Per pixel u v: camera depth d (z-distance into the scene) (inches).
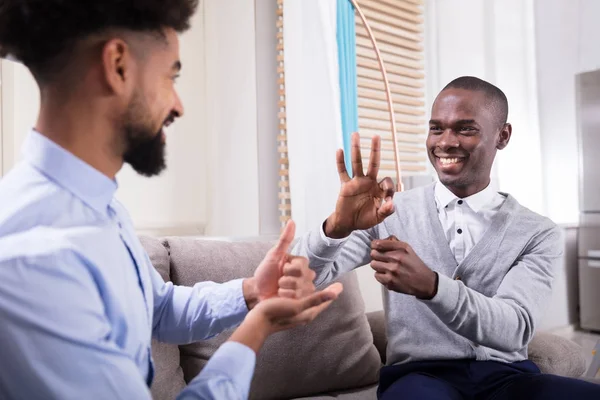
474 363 48.3
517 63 111.9
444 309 41.4
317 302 28.0
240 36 94.7
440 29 122.3
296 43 90.8
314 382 56.8
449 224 52.6
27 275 21.3
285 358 55.3
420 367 49.5
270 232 93.8
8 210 23.3
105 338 23.5
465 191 52.1
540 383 45.3
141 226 89.7
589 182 99.7
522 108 110.7
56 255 22.1
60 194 24.5
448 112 50.3
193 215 97.7
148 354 29.1
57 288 21.7
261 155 93.1
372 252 41.8
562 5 107.1
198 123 98.7
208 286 36.5
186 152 96.8
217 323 34.6
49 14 23.2
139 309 27.3
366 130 108.7
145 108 25.7
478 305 42.8
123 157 26.7
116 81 24.6
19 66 78.2
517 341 44.7
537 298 47.3
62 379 21.2
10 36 23.9
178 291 35.9
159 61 26.1
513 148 110.9
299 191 90.2
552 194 108.0
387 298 53.5
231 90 95.8
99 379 21.8
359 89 106.4
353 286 62.9
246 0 93.6
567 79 106.0
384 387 51.4
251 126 93.0
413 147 118.3
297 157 90.6
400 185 49.1
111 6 23.8
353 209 41.8
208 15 99.2
